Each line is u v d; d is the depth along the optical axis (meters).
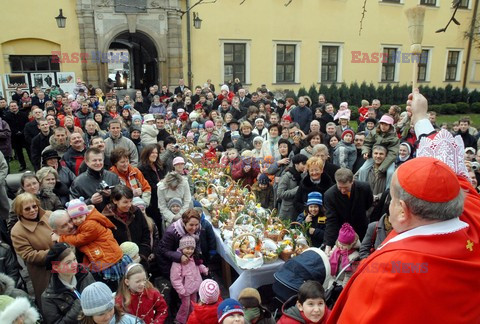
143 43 16.39
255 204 4.44
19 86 12.55
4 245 3.09
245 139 6.80
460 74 20.19
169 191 4.37
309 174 4.11
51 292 2.58
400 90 18.03
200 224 3.85
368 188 3.45
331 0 16.73
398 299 0.95
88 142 6.10
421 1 18.33
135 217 3.54
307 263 2.83
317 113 8.96
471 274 0.99
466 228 1.09
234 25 15.31
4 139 7.91
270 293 3.50
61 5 13.12
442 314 0.95
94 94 12.40
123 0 13.52
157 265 3.84
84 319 2.32
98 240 3.02
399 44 18.39
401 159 4.44
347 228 3.08
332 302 2.94
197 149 7.35
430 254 0.98
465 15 18.97
